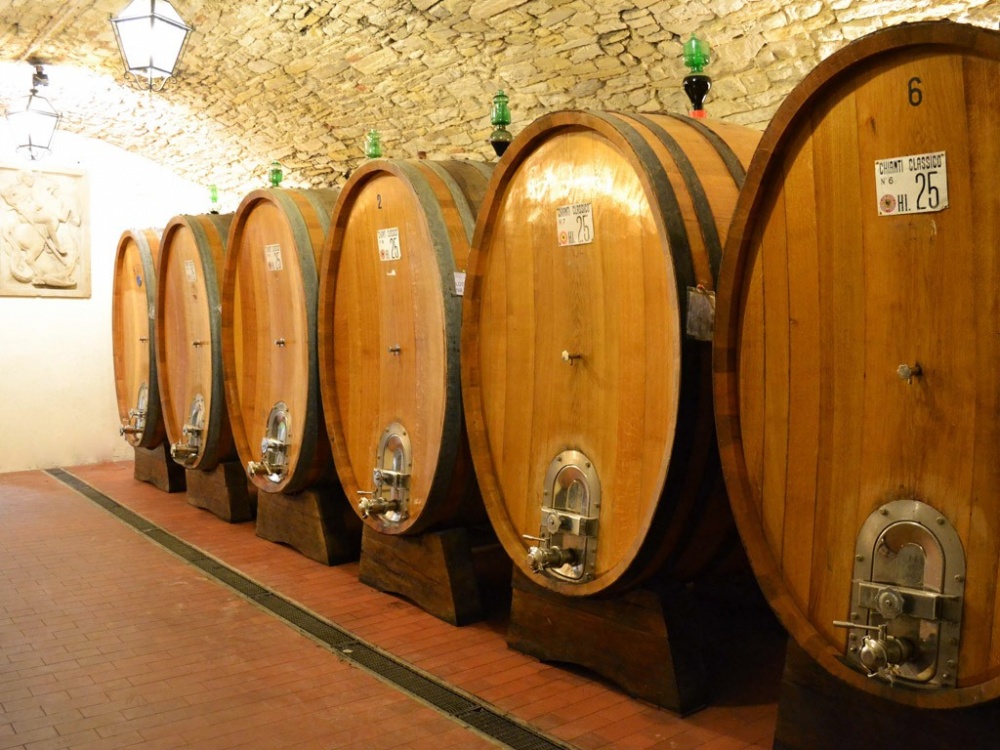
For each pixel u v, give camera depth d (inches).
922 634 87.1
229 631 154.7
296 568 195.3
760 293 100.8
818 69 91.6
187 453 249.4
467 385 146.6
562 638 135.5
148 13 228.8
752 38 190.9
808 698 100.9
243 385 228.8
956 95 82.0
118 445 367.9
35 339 348.5
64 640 150.5
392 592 174.6
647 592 123.0
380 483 168.1
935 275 84.7
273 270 211.8
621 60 217.5
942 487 85.1
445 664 138.9
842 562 93.7
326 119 309.6
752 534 101.6
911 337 86.9
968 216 81.7
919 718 91.6
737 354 103.6
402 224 166.9
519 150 137.0
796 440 97.7
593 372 126.3
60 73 311.1
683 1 189.9
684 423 108.0
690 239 110.7
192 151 369.1
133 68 234.8
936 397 85.2
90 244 360.5
